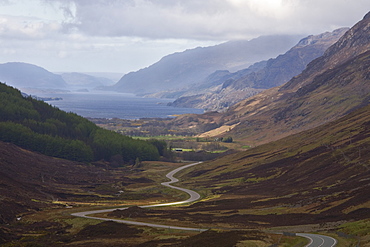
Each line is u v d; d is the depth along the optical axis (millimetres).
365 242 92062
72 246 117375
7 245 120250
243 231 120000
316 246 93500
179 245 105438
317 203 163750
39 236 134875
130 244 116188
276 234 113562
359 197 151250
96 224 149000
